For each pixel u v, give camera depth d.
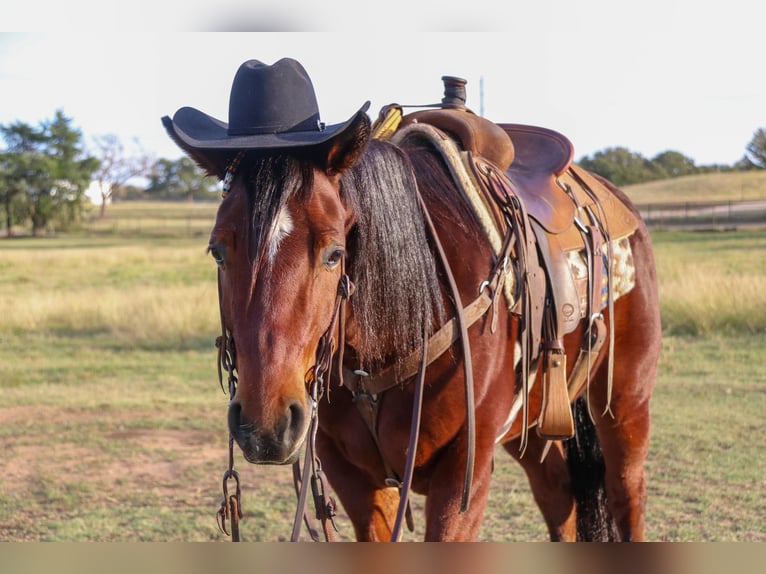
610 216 3.19
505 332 2.50
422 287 2.28
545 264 2.67
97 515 4.59
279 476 5.41
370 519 2.60
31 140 61.84
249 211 1.92
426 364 2.31
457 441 2.38
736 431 5.99
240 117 2.12
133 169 80.81
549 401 2.67
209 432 6.51
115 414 7.09
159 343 10.73
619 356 3.17
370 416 2.42
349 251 2.19
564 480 3.40
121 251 30.50
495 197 2.58
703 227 32.97
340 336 2.07
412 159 2.54
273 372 1.84
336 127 2.07
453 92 3.04
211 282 17.97
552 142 3.15
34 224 58.22
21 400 7.58
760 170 62.44
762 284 11.01
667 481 4.95
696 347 9.17
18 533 4.30
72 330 12.05
